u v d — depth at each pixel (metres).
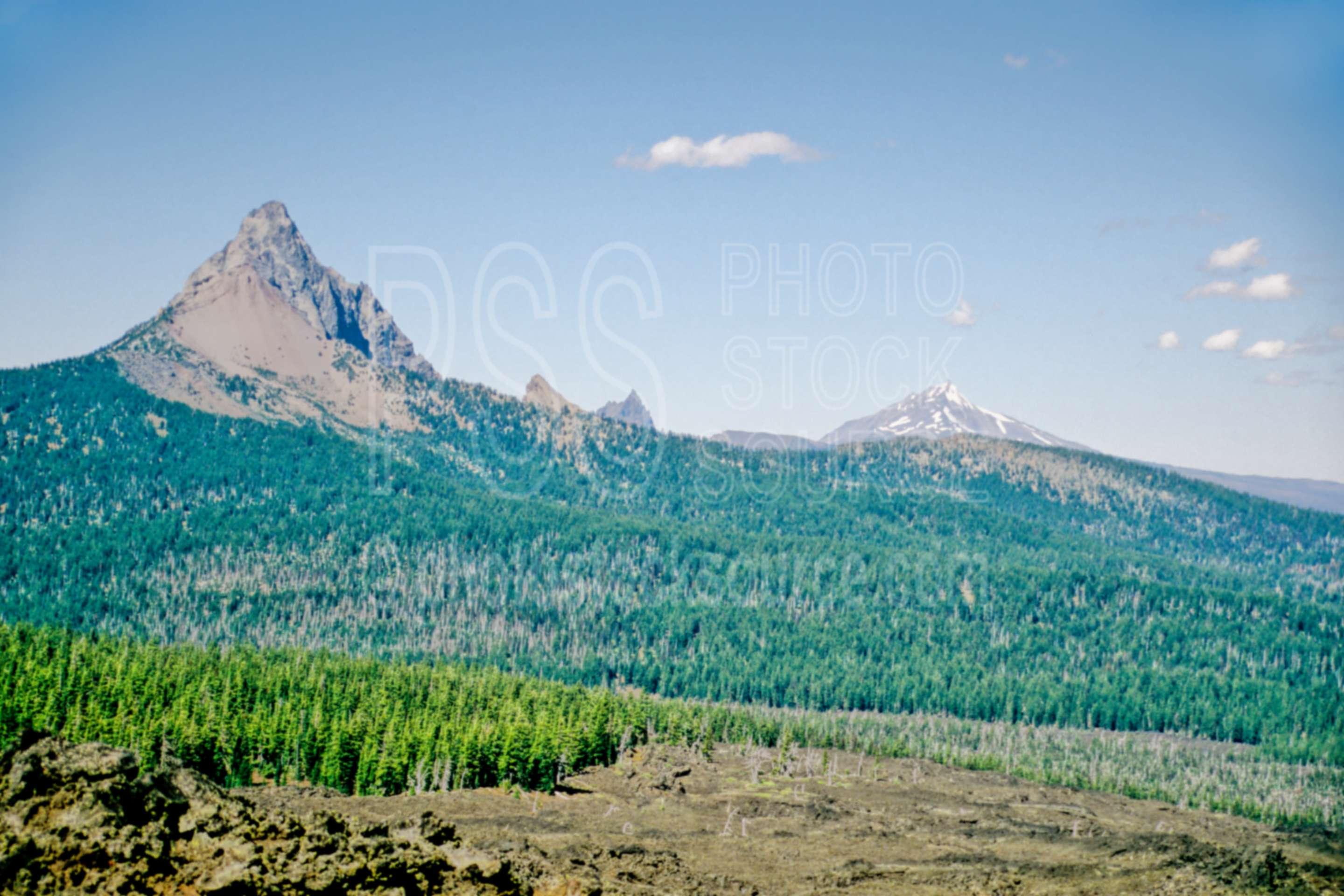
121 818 78.81
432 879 88.19
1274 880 109.00
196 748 167.50
